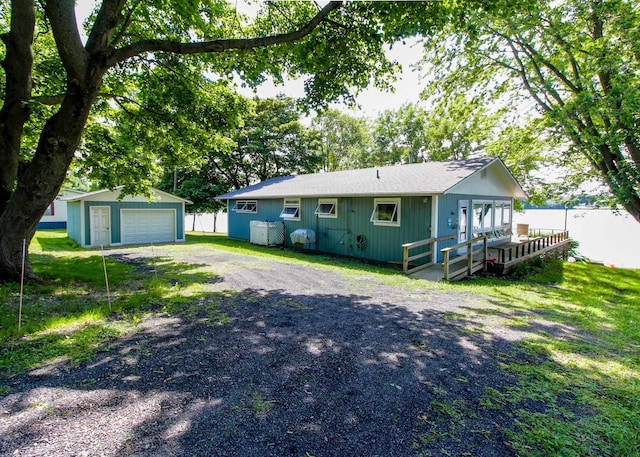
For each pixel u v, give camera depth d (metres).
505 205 15.34
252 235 16.41
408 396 2.89
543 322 5.23
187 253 12.70
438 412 2.66
